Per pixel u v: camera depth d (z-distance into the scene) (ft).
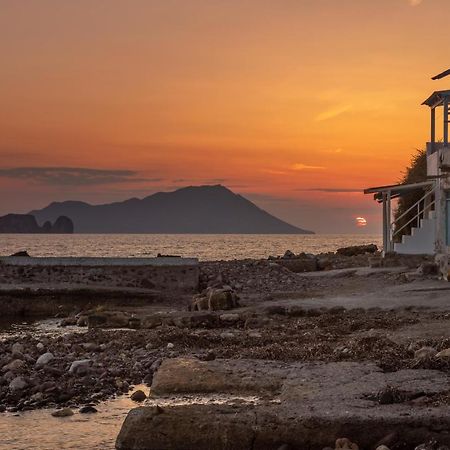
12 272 101.60
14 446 35.53
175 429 34.35
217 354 53.31
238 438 33.83
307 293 96.89
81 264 102.27
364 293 93.09
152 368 50.98
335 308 78.13
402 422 33.91
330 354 51.60
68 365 51.98
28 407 42.11
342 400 37.60
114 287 99.50
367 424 33.91
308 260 135.95
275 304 82.79
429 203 120.78
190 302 95.04
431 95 115.03
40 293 95.81
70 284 100.58
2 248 422.41
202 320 73.26
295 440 33.83
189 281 102.94
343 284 105.70
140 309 90.02
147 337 62.69
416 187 119.24
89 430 37.88
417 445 33.71
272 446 33.83
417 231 115.75
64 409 40.86
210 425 34.17
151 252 348.38
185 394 42.73
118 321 77.87
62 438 36.65
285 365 47.26
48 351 58.44
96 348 60.08
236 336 63.10
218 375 44.47
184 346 59.93
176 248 415.85
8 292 95.20
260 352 52.54
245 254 311.06
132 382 48.34
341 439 33.17
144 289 100.32
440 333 59.06
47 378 48.14
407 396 37.96
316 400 38.04
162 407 36.40
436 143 119.24
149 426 34.60
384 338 55.36
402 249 116.57
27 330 77.30
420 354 48.75
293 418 34.24
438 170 109.19
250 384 42.80
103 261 102.37
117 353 57.77
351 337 60.54
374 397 38.06
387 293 89.04
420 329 61.93
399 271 110.52
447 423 33.88
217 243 557.33
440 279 100.17
